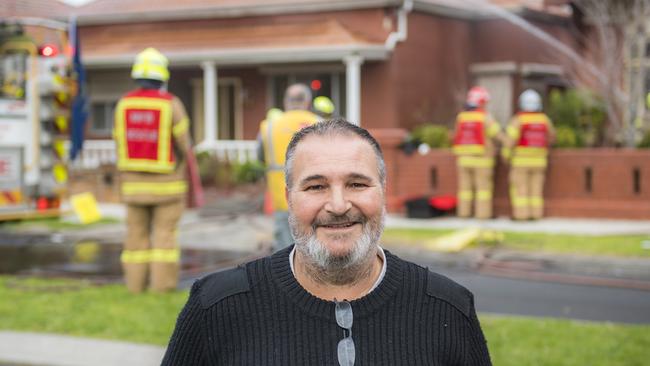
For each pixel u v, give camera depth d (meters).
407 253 11.24
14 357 6.20
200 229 13.99
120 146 8.07
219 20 22.06
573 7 20.77
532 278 9.66
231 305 2.38
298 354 2.31
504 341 6.52
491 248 11.50
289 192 2.39
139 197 8.07
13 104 12.35
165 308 7.69
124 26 23.08
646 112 17.41
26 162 12.48
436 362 2.35
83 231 13.65
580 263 10.36
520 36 22.61
